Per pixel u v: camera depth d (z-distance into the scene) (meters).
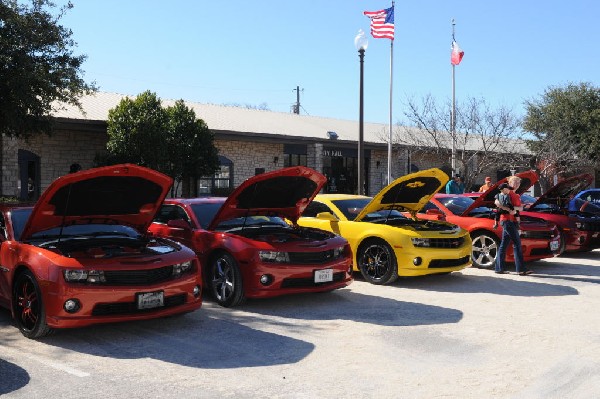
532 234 10.57
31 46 14.59
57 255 5.86
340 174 29.05
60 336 6.06
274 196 7.91
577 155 30.75
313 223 9.75
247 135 23.75
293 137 25.38
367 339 5.96
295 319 6.85
